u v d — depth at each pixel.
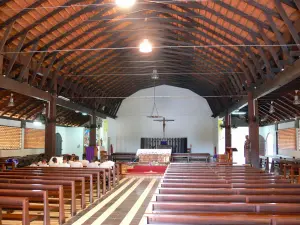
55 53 12.46
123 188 11.26
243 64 13.05
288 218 3.49
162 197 4.88
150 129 26.33
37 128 21.09
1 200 5.10
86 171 9.51
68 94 16.56
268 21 8.40
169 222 3.62
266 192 5.39
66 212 7.50
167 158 19.38
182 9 10.75
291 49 9.09
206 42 12.63
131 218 6.98
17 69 11.98
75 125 25.53
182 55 15.98
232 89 17.39
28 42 10.81
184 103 26.20
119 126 26.55
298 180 11.41
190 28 11.80
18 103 16.08
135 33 13.16
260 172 8.73
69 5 9.41
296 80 10.84
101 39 13.12
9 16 9.05
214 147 25.27
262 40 10.21
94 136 20.20
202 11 10.19
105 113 23.28
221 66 14.86
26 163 18.05
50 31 10.54
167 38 14.03
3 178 7.82
